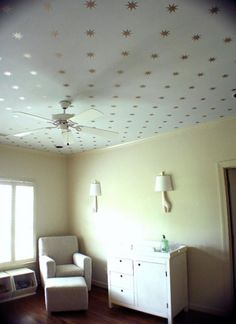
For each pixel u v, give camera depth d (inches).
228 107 117.6
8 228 173.3
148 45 70.2
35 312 138.9
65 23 61.2
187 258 141.8
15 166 180.1
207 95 103.4
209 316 129.9
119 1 55.2
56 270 160.1
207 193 138.7
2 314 137.1
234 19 61.0
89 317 132.9
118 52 73.0
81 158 203.2
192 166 145.2
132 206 169.2
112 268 144.6
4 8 56.1
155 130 150.3
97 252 184.7
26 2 54.6
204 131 142.2
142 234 162.4
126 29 63.9
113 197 179.9
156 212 157.2
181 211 147.0
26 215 183.2
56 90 95.2
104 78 87.2
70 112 117.1
